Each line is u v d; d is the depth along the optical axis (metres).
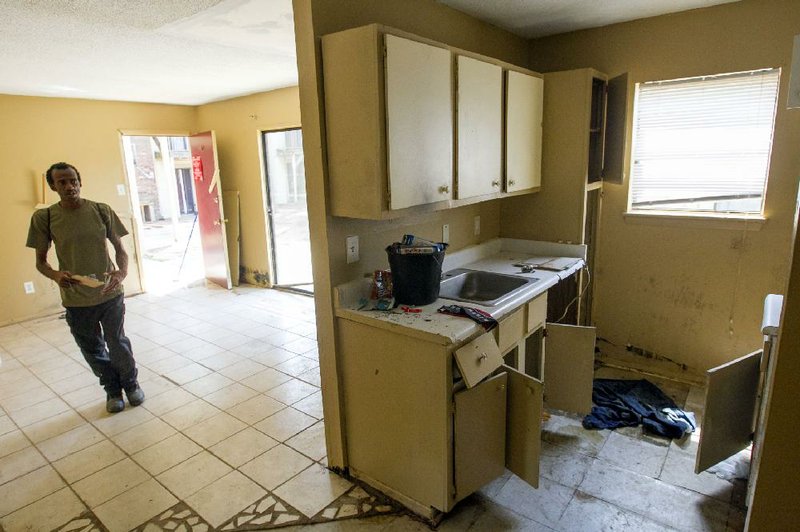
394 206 1.84
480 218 3.03
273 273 5.57
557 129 2.86
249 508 2.04
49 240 2.65
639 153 3.03
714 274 2.85
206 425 2.71
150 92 4.70
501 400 1.98
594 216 3.19
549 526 1.90
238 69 3.76
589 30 2.99
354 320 1.99
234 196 5.67
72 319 2.71
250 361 3.58
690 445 2.38
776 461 1.09
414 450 1.93
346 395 2.14
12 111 4.46
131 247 5.41
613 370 3.20
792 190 2.55
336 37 1.76
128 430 2.68
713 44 2.64
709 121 2.78
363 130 1.77
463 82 2.11
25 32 2.62
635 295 3.15
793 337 1.02
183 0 2.18
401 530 1.90
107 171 5.15
